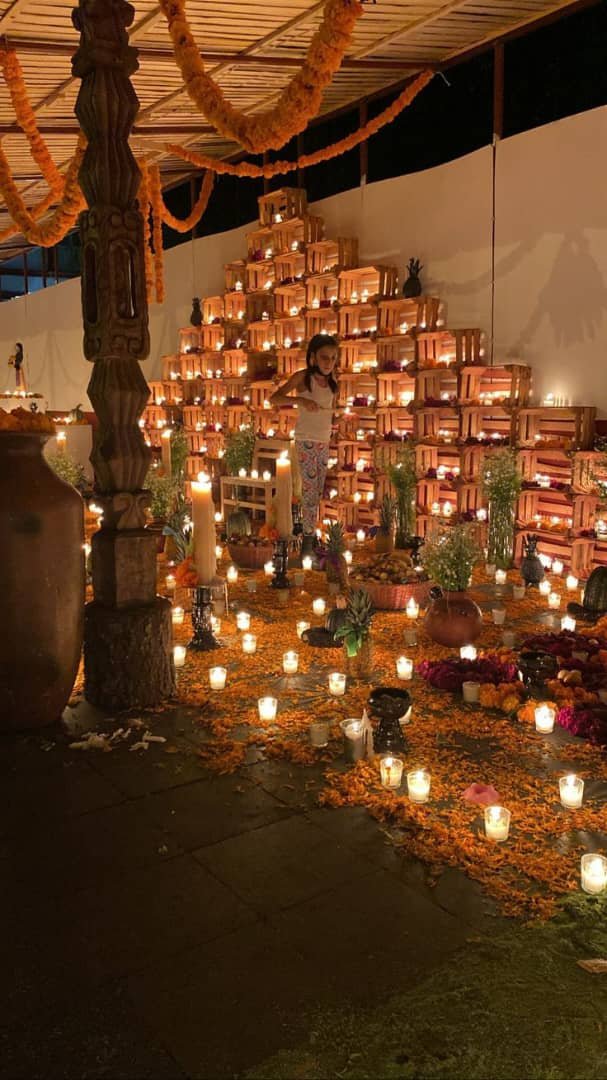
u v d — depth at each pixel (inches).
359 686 175.3
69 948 91.2
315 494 306.8
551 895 100.7
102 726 154.5
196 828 117.1
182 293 503.8
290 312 397.7
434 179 326.6
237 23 253.3
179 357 481.4
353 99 362.0
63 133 341.1
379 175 359.6
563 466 289.4
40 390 681.6
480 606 243.1
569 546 290.8
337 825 117.8
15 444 147.3
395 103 297.3
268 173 309.7
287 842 113.2
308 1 237.1
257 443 374.3
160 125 357.1
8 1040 77.6
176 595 234.4
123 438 162.2
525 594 258.1
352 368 360.8
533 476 296.4
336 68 163.8
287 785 130.3
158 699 166.4
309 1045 76.5
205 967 87.7
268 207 400.2
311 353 297.1
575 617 228.5
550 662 173.3
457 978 85.4
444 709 162.4
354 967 87.4
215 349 449.1
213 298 451.8
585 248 271.9
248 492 379.2
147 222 407.2
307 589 266.4
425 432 326.6
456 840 112.8
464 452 305.7
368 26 271.9
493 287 306.5
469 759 139.9
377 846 112.2
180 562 295.0
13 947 91.5
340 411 370.0
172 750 142.8
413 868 106.8
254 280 423.8
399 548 299.4
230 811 122.1
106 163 148.6
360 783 129.9
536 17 281.0
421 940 92.0
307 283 375.9
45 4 224.1
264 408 409.7
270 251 409.4
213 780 132.3
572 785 123.0
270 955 89.5
